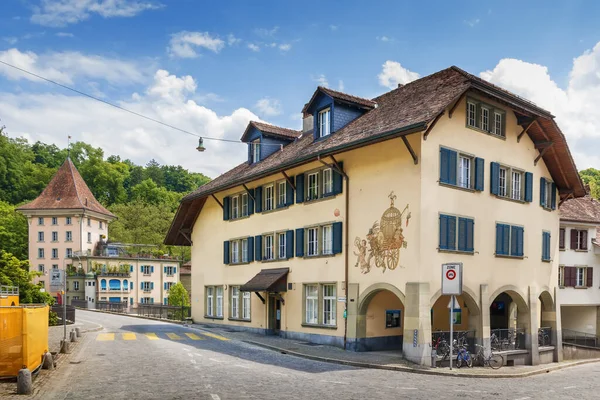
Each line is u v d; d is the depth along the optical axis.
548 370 21.91
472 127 22.80
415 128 19.38
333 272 24.45
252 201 31.11
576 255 37.06
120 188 111.06
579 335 38.06
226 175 35.59
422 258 20.20
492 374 18.75
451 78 23.12
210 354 20.66
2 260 34.38
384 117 23.23
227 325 33.16
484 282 22.66
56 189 79.62
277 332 28.81
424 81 25.34
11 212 86.12
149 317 44.16
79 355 19.47
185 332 29.78
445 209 21.28
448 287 19.34
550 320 27.03
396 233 21.25
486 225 23.05
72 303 67.00
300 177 26.91
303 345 24.31
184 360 18.62
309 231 26.58
